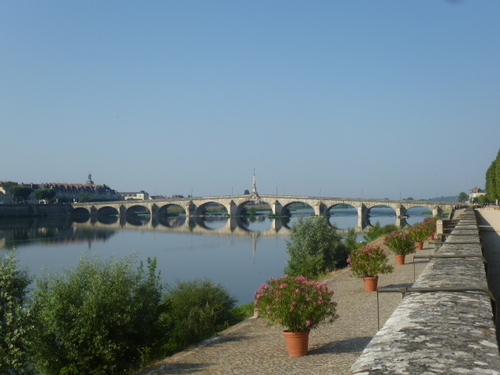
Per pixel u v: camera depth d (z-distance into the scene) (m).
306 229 39.12
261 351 13.75
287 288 12.59
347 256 40.19
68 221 163.25
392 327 3.89
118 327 16.02
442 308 4.45
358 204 153.75
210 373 12.41
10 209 179.25
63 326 15.58
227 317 20.69
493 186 108.69
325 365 11.17
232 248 78.06
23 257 66.69
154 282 18.80
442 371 2.83
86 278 17.05
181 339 18.12
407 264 28.02
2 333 15.78
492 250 19.94
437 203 140.75
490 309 4.39
